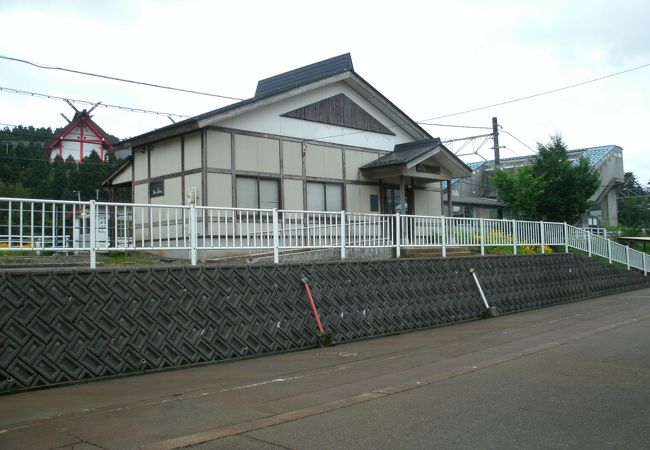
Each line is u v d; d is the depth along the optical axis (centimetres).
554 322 1262
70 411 594
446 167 1995
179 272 878
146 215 1608
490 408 571
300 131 1700
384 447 462
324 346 1032
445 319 1330
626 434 482
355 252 1360
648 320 1228
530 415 543
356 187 1859
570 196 2711
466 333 1159
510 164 4228
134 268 828
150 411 589
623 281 2156
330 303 1091
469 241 1521
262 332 961
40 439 495
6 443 485
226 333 913
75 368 745
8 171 3806
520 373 730
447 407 579
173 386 717
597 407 566
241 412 580
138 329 814
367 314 1153
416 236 1366
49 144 4831
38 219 1373
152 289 841
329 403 609
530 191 2667
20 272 718
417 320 1260
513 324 1268
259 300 973
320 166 1752
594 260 2012
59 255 1080
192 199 1478
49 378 718
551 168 2762
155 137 1564
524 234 1736
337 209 1792
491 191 4022
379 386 687
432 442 471
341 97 1842
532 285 1658
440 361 846
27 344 709
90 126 4925
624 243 3259
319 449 461
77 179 3750
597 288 1981
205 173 1457
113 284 802
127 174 1811
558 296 1758
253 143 1573
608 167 4250
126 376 784
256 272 982
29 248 770
